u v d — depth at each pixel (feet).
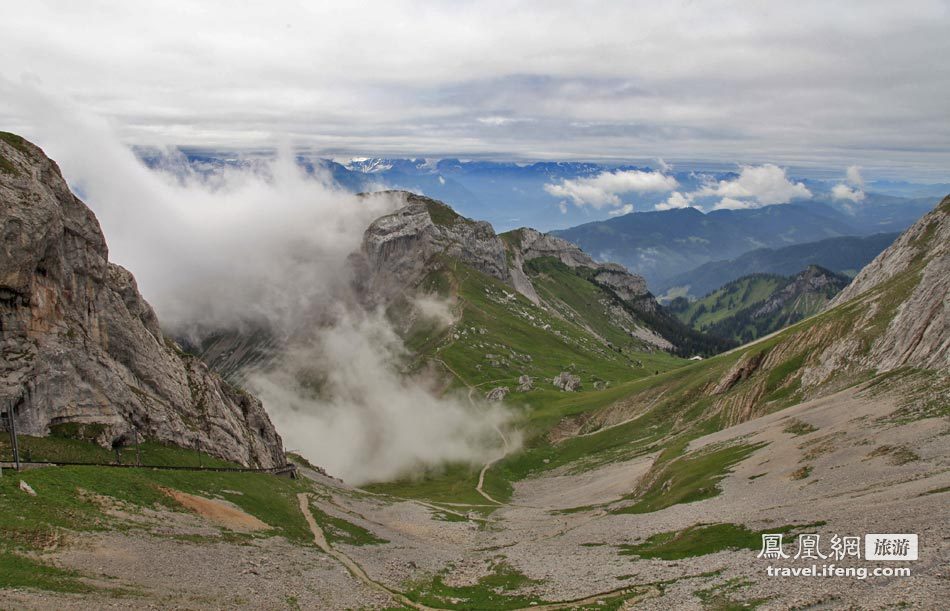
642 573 224.12
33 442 301.63
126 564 182.91
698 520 274.57
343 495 456.04
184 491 281.13
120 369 378.53
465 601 224.94
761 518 245.24
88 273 374.43
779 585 177.17
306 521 315.99
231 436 433.89
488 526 404.77
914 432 294.25
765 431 416.26
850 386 465.06
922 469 247.09
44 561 166.20
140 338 408.46
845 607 153.38
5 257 312.71
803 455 323.98
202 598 173.78
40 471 234.17
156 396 399.24
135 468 285.23
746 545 220.23
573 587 225.56
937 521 187.11
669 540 262.67
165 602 162.09
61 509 206.90
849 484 258.16
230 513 275.39
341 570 244.22
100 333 376.27
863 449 297.33
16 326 320.91
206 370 474.90
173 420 388.37
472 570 282.15
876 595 154.92
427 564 285.84
